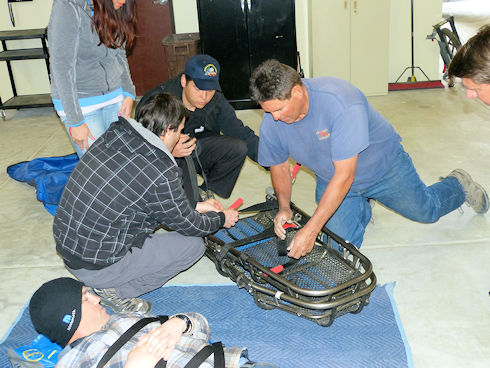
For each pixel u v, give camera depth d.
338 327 2.82
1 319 3.09
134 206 2.51
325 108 2.62
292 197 4.33
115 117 3.63
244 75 6.44
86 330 1.99
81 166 2.51
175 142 2.69
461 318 2.84
